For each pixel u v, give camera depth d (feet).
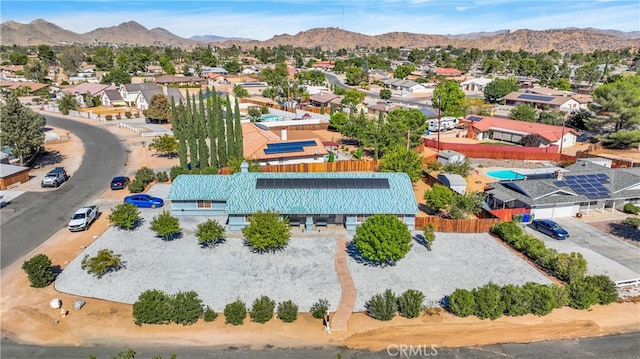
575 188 162.40
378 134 226.99
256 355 87.40
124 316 99.81
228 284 112.98
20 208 163.32
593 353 88.58
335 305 104.58
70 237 139.13
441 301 106.73
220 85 562.66
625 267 122.21
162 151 232.12
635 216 160.15
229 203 140.67
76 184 191.83
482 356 87.61
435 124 329.52
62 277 115.96
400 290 111.14
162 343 90.68
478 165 239.30
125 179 188.03
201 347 89.56
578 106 404.57
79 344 90.33
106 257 113.80
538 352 88.79
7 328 95.55
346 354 87.92
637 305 106.32
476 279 117.29
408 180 152.46
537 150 252.01
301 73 645.10
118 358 85.51
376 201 143.13
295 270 120.16
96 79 583.58
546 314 101.40
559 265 117.08
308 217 142.41
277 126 308.40
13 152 206.28
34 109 390.01
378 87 605.31
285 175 154.10
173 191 152.56
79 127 315.58
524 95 450.30
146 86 407.03
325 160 221.66
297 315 100.37
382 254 114.62
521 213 156.15
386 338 92.79
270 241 123.03
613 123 284.41
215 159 195.52
